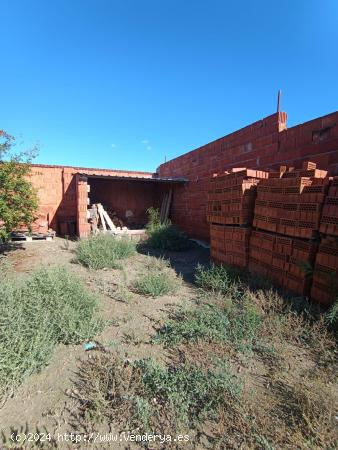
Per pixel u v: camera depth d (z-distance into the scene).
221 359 2.65
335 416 2.03
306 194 3.77
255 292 4.12
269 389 2.32
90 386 2.27
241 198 4.94
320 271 3.62
